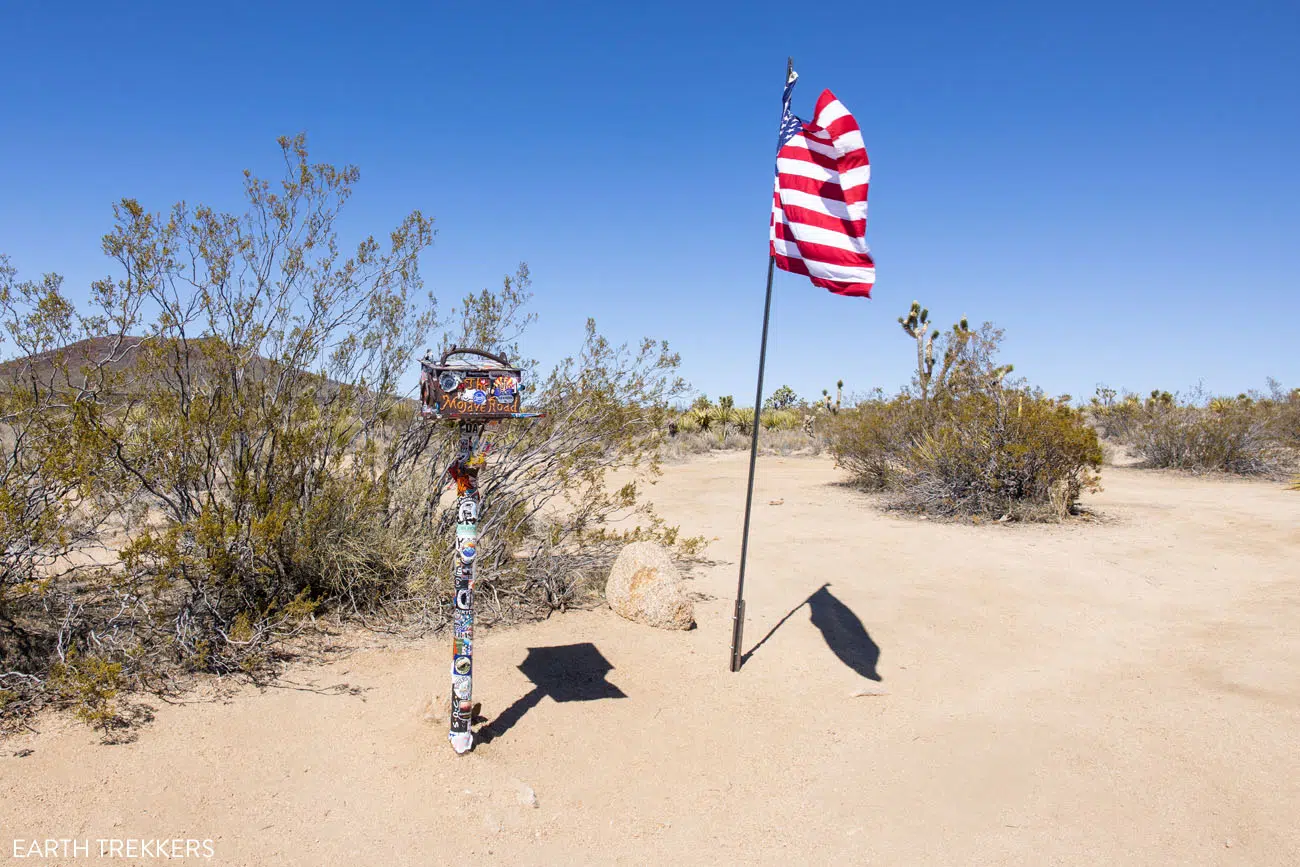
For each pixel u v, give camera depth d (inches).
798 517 491.8
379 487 267.9
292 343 255.1
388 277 280.8
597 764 175.2
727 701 211.9
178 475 217.0
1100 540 412.8
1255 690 221.0
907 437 595.8
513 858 141.5
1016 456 480.7
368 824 148.3
